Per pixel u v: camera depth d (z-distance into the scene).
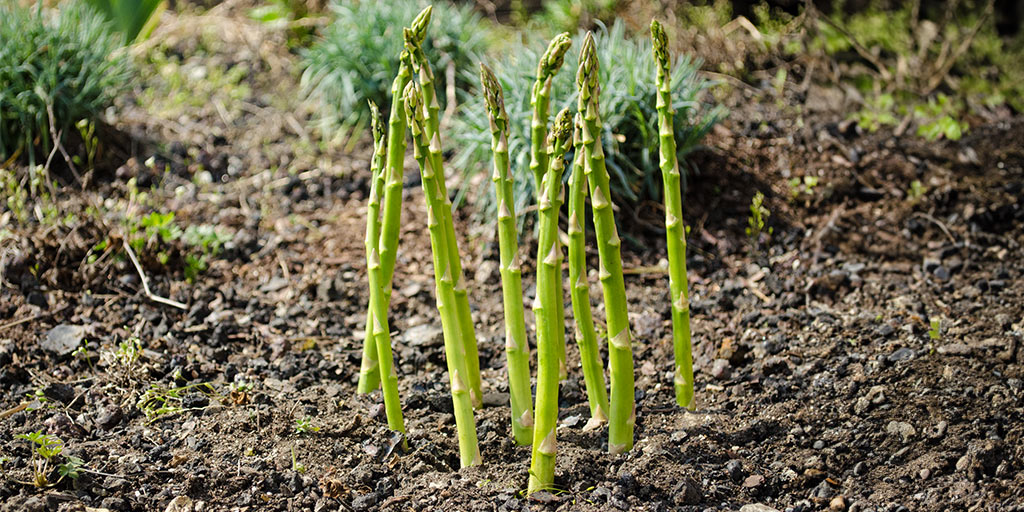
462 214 4.68
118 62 5.29
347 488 2.70
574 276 2.79
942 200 4.63
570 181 2.67
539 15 6.34
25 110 4.79
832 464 2.87
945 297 3.92
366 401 3.24
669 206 2.89
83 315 3.75
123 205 4.68
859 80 5.92
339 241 4.54
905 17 6.70
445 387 3.37
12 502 2.52
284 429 2.99
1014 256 4.25
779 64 5.89
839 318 3.76
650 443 2.94
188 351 3.55
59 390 3.17
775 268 4.26
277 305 4.00
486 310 4.02
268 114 5.70
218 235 4.41
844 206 4.66
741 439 2.99
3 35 4.88
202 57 6.28
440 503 2.65
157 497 2.62
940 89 5.93
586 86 2.44
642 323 3.78
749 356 3.52
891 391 3.18
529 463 2.84
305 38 6.31
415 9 5.57
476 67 5.39
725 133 5.14
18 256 3.94
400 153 2.67
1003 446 2.87
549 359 2.58
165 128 5.46
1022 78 6.04
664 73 2.72
